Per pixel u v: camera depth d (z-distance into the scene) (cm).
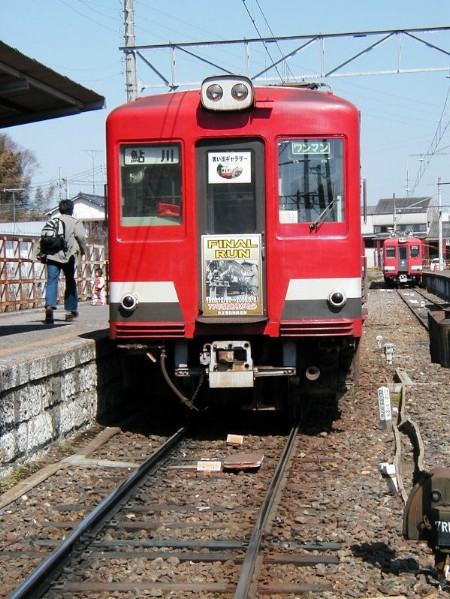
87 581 480
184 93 877
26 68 880
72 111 1084
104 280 2000
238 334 850
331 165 841
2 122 1113
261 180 841
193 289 845
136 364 993
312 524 579
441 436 845
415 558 509
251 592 453
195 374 869
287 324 834
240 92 827
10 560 518
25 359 744
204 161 846
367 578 480
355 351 934
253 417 1020
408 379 1238
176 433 880
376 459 771
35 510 622
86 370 920
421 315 2553
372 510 611
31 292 1820
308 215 841
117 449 831
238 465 738
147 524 584
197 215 845
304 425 941
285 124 837
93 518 568
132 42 1667
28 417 749
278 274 837
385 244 5184
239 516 607
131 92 1670
